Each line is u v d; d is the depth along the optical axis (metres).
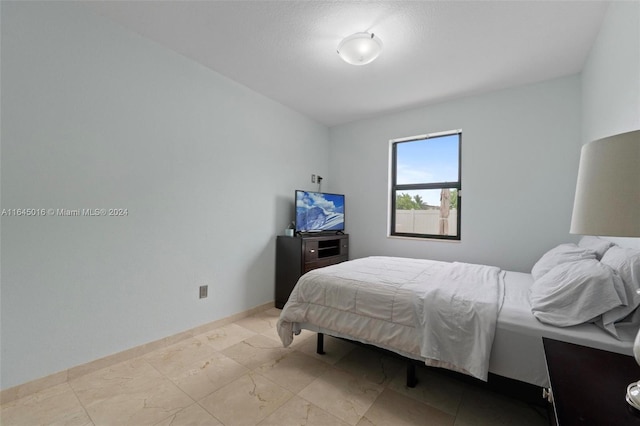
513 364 1.34
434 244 3.31
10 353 1.57
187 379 1.79
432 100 3.23
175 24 2.00
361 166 3.93
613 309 1.22
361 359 2.07
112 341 1.96
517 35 2.04
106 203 1.94
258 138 3.10
